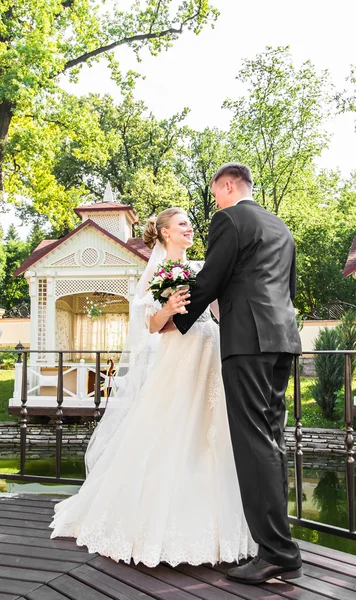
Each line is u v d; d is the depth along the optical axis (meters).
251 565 2.05
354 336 12.10
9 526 2.71
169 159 28.12
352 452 2.54
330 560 2.30
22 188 16.88
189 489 2.28
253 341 2.01
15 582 2.07
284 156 20.44
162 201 22.66
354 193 31.64
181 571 2.17
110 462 2.59
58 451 3.46
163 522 2.23
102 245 12.88
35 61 12.25
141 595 1.95
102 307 14.66
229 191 2.31
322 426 11.14
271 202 21.59
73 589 2.00
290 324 2.09
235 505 2.29
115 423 2.75
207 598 1.92
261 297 2.04
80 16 15.09
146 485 2.30
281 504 1.99
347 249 29.50
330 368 11.73
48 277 12.87
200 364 2.43
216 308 2.65
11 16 13.16
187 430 2.35
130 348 2.66
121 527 2.28
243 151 21.03
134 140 27.86
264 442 1.99
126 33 15.95
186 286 2.23
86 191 17.66
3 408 13.30
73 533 2.55
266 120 19.73
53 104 14.57
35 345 12.84
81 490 2.63
